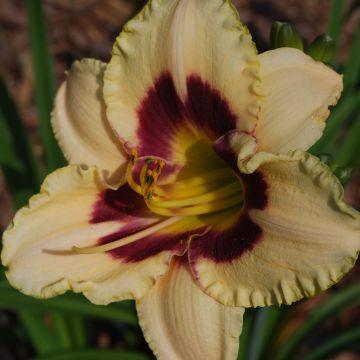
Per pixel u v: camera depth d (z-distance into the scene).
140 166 0.36
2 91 0.49
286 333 0.57
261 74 0.34
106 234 0.36
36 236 0.35
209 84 0.34
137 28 0.35
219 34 0.34
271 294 0.32
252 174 0.33
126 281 0.34
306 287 0.32
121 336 0.60
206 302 0.34
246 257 0.33
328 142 0.47
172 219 0.36
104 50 0.80
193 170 0.37
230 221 0.35
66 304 0.46
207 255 0.35
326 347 0.47
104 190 0.36
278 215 0.32
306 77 0.33
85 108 0.37
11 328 0.54
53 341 0.50
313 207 0.31
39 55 0.49
